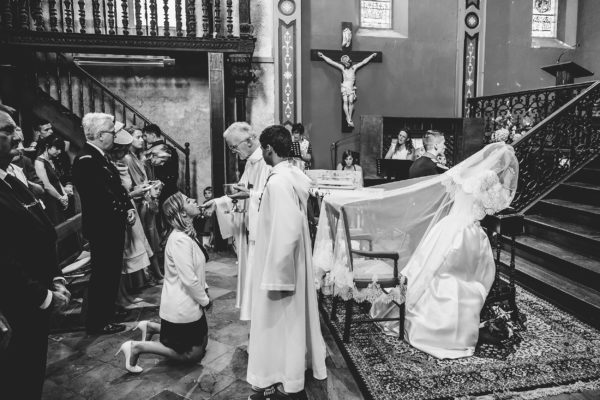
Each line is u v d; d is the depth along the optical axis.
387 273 3.82
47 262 2.27
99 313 3.83
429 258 3.69
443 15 9.58
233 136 3.58
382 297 3.62
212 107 6.70
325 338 3.76
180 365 3.34
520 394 2.90
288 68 8.22
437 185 4.09
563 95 8.07
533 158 6.12
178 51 6.55
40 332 2.12
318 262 4.20
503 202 3.64
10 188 2.20
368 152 8.25
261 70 8.13
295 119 8.33
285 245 2.53
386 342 3.63
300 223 2.62
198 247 3.24
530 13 10.23
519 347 3.51
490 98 8.91
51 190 5.02
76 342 3.72
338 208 3.83
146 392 2.97
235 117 8.02
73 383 3.08
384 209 4.29
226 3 7.32
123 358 3.44
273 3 8.04
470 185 3.60
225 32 7.91
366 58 9.18
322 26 9.04
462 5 9.54
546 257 4.94
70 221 4.16
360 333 3.80
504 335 3.58
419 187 4.14
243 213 3.79
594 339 3.63
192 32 6.56
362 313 4.25
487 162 3.70
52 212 5.11
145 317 4.27
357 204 4.28
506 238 5.61
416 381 3.04
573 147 6.32
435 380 3.05
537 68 10.43
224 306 4.53
